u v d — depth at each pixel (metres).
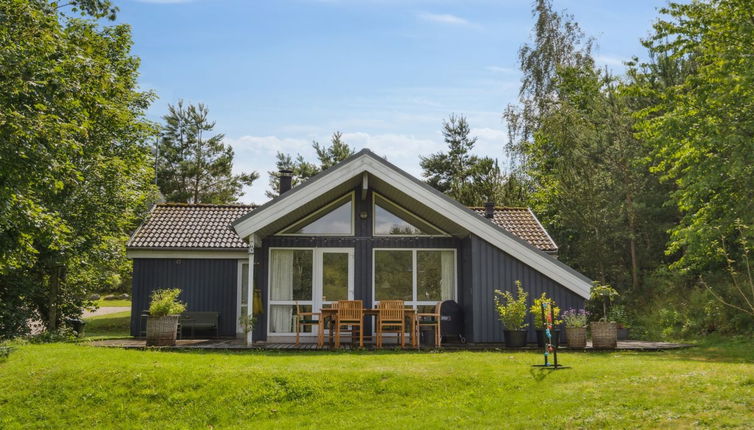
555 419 8.13
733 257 22.02
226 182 47.34
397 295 17.31
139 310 20.55
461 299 17.20
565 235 28.33
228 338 19.84
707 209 21.09
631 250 25.69
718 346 16.23
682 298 22.73
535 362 11.70
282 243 17.36
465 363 11.48
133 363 11.21
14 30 12.79
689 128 20.78
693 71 25.08
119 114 15.98
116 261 21.23
